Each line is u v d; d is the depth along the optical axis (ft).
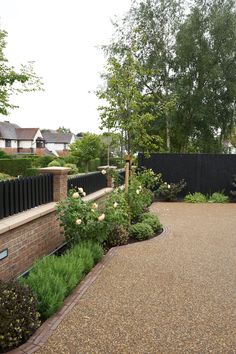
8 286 10.67
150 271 16.30
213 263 17.61
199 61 55.47
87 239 18.39
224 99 57.41
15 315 9.80
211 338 10.40
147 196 29.17
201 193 44.01
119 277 15.43
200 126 57.41
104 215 18.84
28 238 16.61
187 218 30.73
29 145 171.32
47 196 20.26
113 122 26.50
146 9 56.13
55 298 11.75
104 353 9.55
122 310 12.17
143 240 22.24
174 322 11.35
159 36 55.83
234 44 55.52
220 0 56.59
